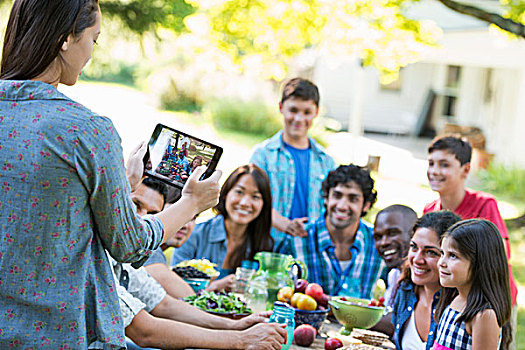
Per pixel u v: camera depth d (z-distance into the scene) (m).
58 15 1.36
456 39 11.36
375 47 6.77
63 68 1.44
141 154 1.74
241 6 6.78
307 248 2.91
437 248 2.12
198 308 2.26
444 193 3.15
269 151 3.76
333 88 16.12
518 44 10.47
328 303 2.45
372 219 7.73
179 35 7.88
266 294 2.44
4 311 1.35
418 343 2.22
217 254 3.03
